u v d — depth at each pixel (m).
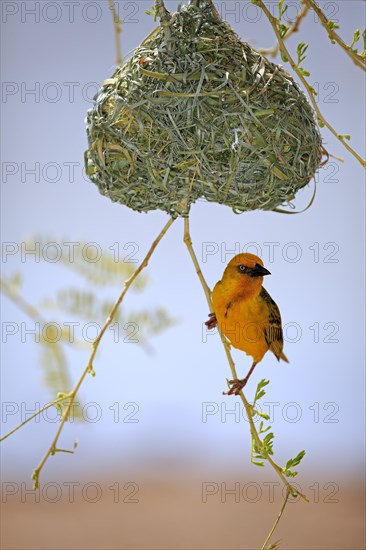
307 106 7.83
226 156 7.48
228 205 7.85
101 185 7.89
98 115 7.64
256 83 7.39
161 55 7.40
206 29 7.55
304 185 7.99
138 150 7.46
